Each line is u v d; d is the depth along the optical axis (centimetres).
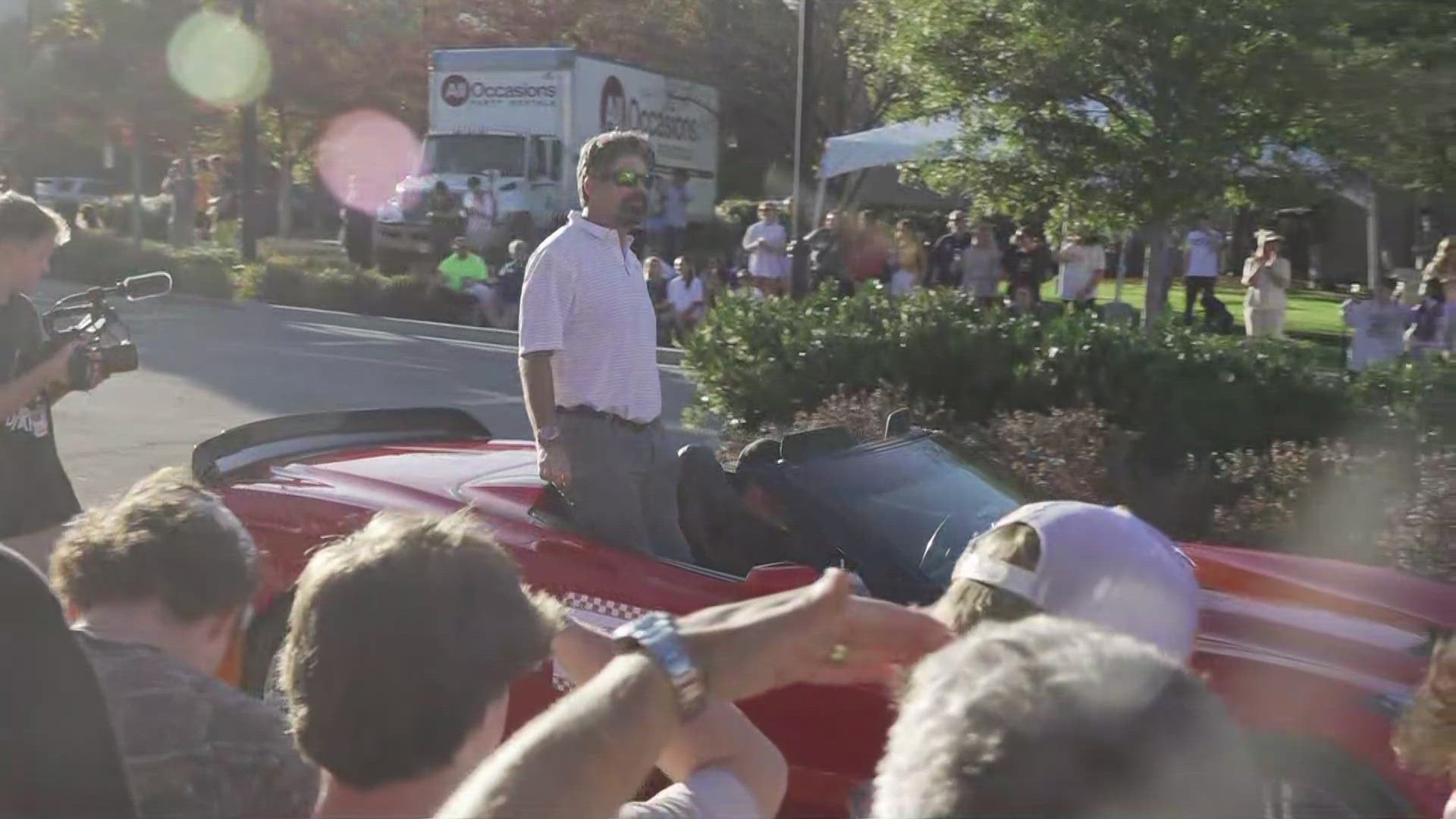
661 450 495
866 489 453
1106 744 126
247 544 276
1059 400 850
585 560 441
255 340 1723
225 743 251
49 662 185
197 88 2450
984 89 1112
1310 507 706
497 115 2397
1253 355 836
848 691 391
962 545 438
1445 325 1173
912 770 134
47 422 496
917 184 1642
